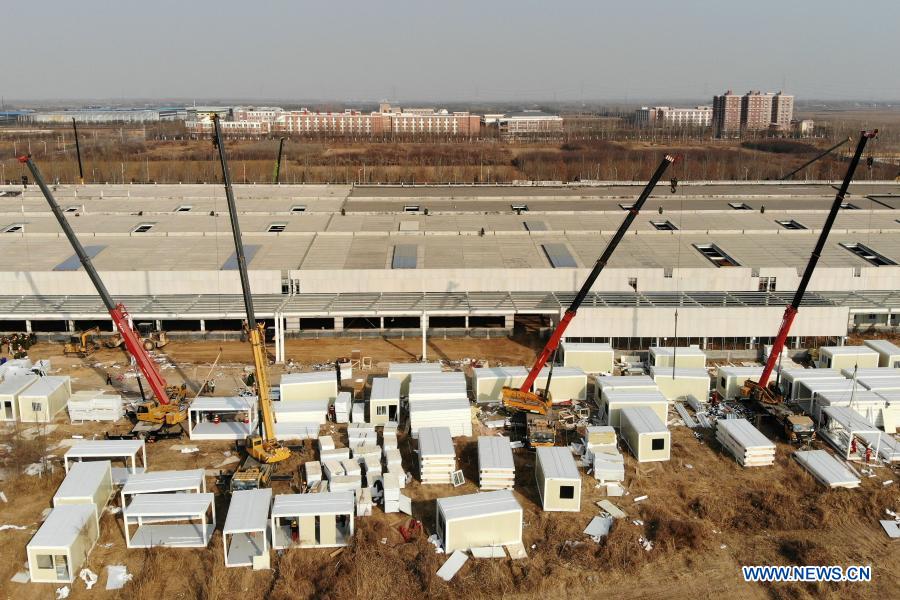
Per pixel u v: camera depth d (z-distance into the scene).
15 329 76.31
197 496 42.88
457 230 93.50
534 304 74.25
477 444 52.66
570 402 60.81
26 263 79.62
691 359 65.31
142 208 109.50
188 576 39.06
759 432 52.59
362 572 38.16
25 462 49.69
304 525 41.03
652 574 39.38
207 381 63.56
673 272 78.00
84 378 65.56
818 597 37.59
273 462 49.47
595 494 47.09
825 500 45.62
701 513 44.66
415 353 72.00
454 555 40.59
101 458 51.09
